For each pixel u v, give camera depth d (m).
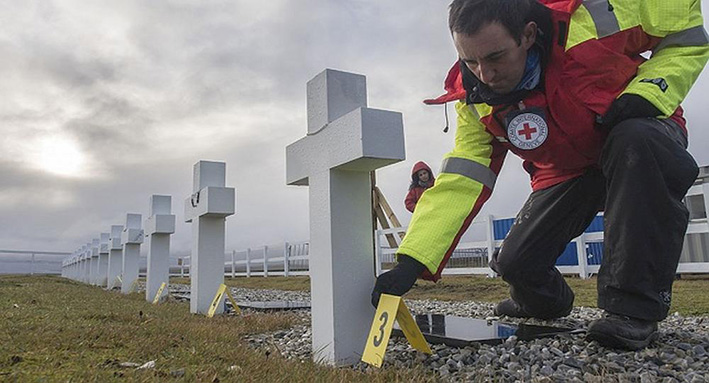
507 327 3.21
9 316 3.99
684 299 5.26
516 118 2.58
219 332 3.36
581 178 3.04
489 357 2.43
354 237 2.67
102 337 2.88
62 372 2.02
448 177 2.76
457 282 9.40
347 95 2.79
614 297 2.43
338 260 2.60
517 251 3.30
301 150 2.96
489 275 9.49
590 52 2.36
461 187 2.71
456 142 2.98
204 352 2.50
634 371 2.13
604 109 2.43
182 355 2.41
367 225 2.72
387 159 2.46
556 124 2.54
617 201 2.38
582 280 7.98
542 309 3.59
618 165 2.38
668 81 2.36
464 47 2.24
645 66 2.49
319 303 2.68
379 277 2.51
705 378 2.00
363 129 2.40
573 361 2.28
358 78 2.85
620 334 2.35
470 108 2.87
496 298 6.85
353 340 2.58
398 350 2.71
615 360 2.28
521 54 2.26
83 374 1.94
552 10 2.30
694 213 7.27
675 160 2.30
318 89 2.81
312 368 2.15
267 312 5.60
